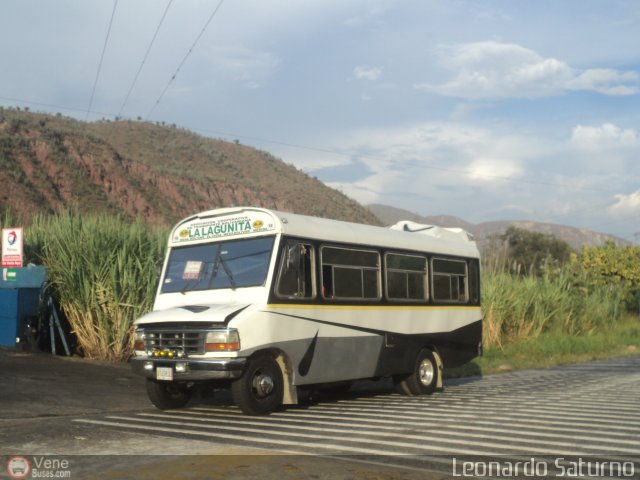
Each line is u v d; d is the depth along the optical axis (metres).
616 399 12.74
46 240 17.61
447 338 14.43
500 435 8.95
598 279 41.38
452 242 15.19
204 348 10.23
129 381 13.77
